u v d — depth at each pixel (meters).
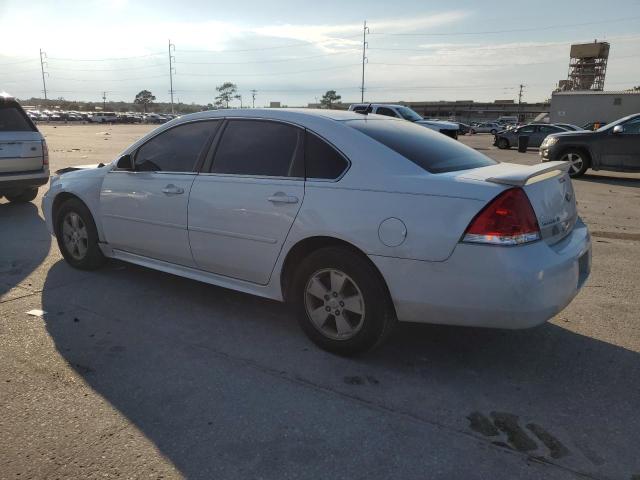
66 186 5.34
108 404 3.04
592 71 98.62
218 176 4.14
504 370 3.51
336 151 3.62
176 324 4.17
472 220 3.06
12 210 8.77
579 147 13.80
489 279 3.04
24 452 2.62
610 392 3.25
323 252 3.57
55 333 3.97
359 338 3.50
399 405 3.08
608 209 9.42
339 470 2.52
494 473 2.51
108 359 3.58
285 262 3.79
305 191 3.63
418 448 2.69
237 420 2.90
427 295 3.21
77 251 5.43
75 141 28.41
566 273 3.22
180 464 2.55
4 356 3.60
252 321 4.25
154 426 2.84
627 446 2.72
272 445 2.70
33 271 5.43
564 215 3.54
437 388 3.27
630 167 13.22
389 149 3.52
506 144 30.11
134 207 4.70
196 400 3.10
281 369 3.48
